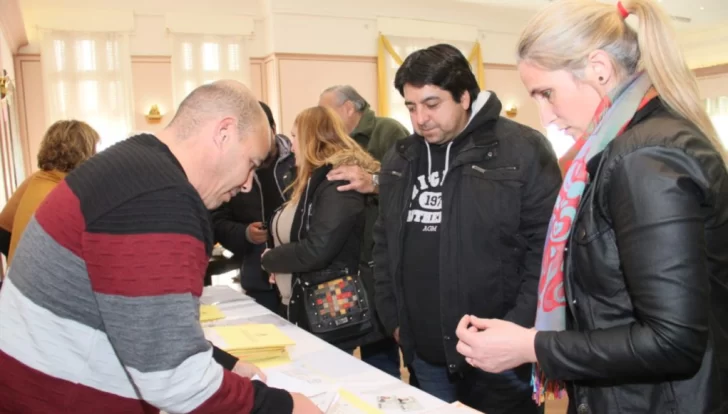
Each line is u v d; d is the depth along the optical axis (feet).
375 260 6.42
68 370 2.94
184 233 2.82
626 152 2.87
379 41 27.22
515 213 5.25
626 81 3.14
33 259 2.93
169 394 2.71
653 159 2.76
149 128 24.04
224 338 5.32
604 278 3.07
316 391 4.34
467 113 5.59
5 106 14.83
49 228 2.90
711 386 2.95
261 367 4.90
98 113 23.17
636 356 2.77
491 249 5.30
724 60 34.14
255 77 25.98
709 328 2.89
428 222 5.65
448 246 5.40
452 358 5.41
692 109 2.98
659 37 3.03
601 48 3.08
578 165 3.31
